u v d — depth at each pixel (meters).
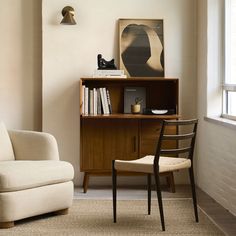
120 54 4.91
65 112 4.92
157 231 3.29
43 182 3.54
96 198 4.35
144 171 3.39
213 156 4.36
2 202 3.31
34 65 5.02
